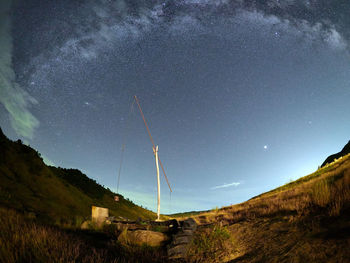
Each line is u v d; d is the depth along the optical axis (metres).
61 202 19.48
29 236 6.11
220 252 6.54
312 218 6.69
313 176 21.98
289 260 4.86
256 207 11.99
